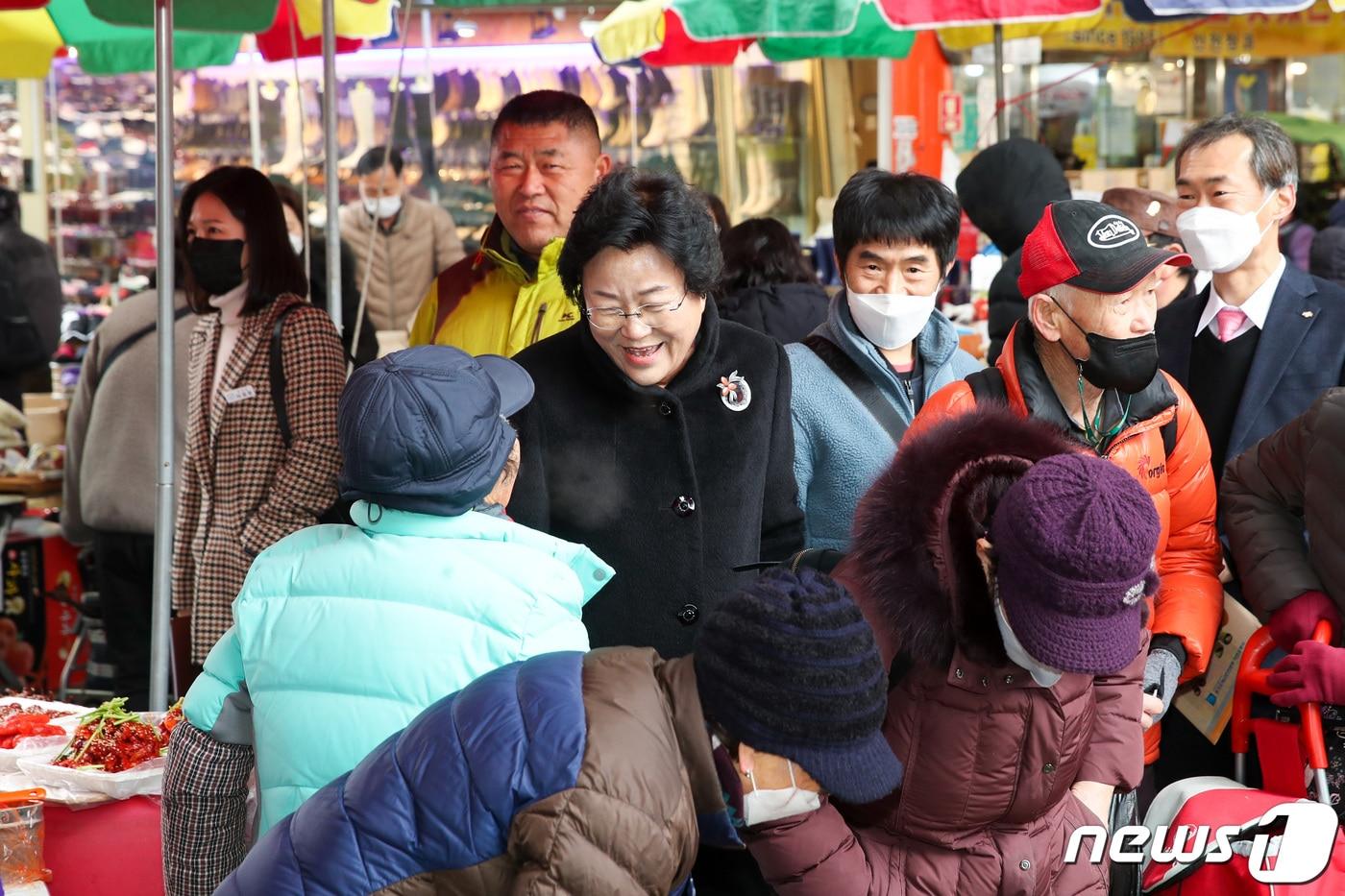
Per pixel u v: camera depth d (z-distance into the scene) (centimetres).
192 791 242
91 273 914
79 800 300
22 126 903
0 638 629
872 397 348
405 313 839
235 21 486
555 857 172
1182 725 369
